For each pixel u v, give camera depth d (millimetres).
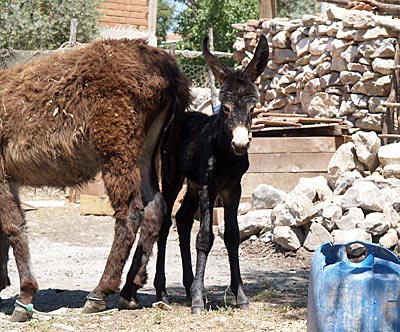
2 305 7629
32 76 7027
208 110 14891
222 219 12227
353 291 5082
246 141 6309
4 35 19359
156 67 6945
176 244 11867
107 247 11750
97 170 7148
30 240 12234
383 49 12742
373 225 10148
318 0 14438
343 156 12047
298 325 6352
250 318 6582
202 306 6844
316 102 14078
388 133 12750
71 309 7188
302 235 10547
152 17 24531
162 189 7527
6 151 7023
